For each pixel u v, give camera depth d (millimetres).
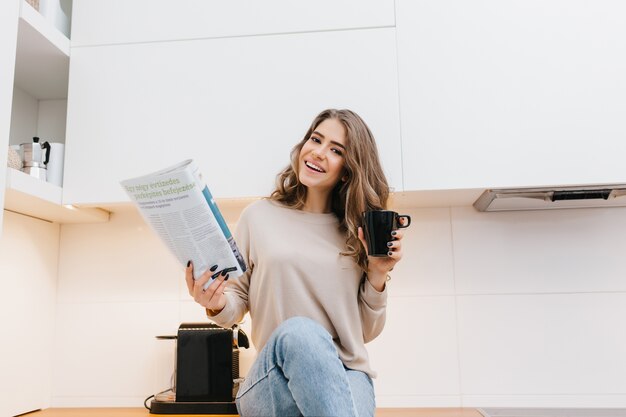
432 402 1763
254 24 1657
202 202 1028
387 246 1212
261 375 1079
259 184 1577
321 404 920
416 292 1825
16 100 1897
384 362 1794
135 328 1872
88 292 1903
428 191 1573
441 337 1797
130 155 1622
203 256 1137
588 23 1576
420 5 1630
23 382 1704
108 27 1694
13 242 1694
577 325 1774
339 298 1326
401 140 1568
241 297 1413
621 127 1521
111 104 1651
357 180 1382
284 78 1623
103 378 1848
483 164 1541
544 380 1754
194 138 1615
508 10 1604
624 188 1583
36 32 1533
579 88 1548
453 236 1848
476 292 1813
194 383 1602
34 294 1783
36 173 1587
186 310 1871
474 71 1584
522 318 1791
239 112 1618
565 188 1577
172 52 1663
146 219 1086
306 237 1391
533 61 1573
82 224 1943
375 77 1604
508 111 1557
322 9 1648
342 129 1417
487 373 1770
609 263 1798
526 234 1832
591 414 1594
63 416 1661
